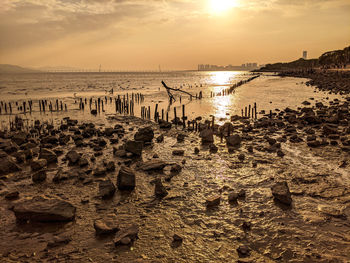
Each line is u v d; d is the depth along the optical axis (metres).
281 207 8.66
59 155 15.38
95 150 16.33
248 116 26.50
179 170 12.42
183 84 105.06
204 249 6.59
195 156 14.70
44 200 8.38
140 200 9.45
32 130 21.92
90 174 12.21
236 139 16.91
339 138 16.59
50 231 7.50
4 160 12.57
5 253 6.51
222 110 33.12
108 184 9.99
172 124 25.03
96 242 6.93
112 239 7.07
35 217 7.94
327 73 92.62
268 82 87.06
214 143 17.58
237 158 14.09
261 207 8.71
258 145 16.44
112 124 26.16
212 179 11.30
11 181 11.38
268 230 7.36
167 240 7.00
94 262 6.12
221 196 9.64
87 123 26.42
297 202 8.95
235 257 6.26
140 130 17.89
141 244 6.82
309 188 9.95
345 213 8.09
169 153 15.47
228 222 7.86
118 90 75.50
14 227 7.75
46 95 59.31
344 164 12.23
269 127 20.95
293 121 22.36
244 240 6.92
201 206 8.91
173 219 8.09
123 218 8.16
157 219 8.09
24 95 59.12
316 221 7.70
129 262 6.10
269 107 33.06
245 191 10.00
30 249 6.67
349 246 6.51
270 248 6.55
